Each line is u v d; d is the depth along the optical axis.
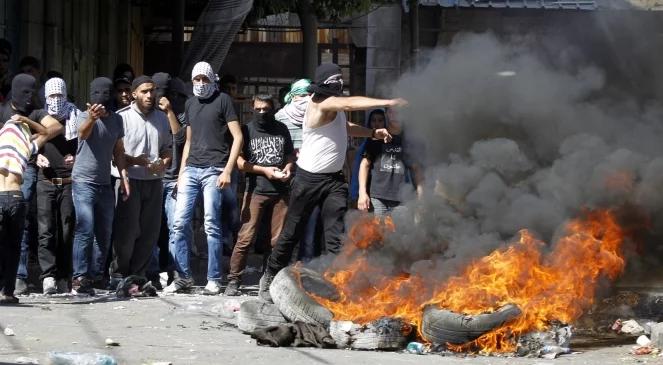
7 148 11.41
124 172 12.98
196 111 13.32
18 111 11.84
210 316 10.97
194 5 28.27
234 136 13.08
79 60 24.50
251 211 13.32
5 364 7.75
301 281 9.78
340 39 33.44
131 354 8.43
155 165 13.26
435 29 28.08
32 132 11.99
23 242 12.94
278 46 30.45
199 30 22.19
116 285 13.33
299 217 10.93
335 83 10.69
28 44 19.64
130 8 30.11
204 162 13.30
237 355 8.50
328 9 24.08
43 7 20.45
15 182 11.41
